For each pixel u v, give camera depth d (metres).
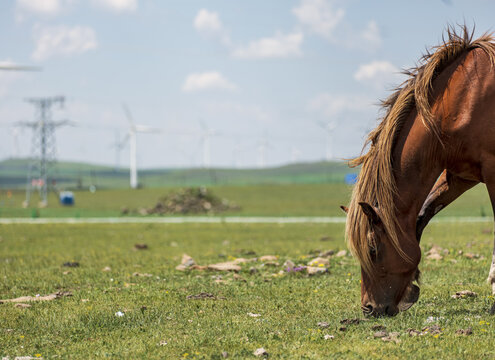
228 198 73.25
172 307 9.25
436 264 13.18
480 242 18.67
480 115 7.24
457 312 8.20
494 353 6.23
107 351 6.82
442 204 8.09
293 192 80.38
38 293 11.08
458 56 7.57
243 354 6.54
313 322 8.02
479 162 7.35
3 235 29.33
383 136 7.42
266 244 21.97
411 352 6.36
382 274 7.45
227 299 9.88
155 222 41.62
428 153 7.44
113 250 20.80
